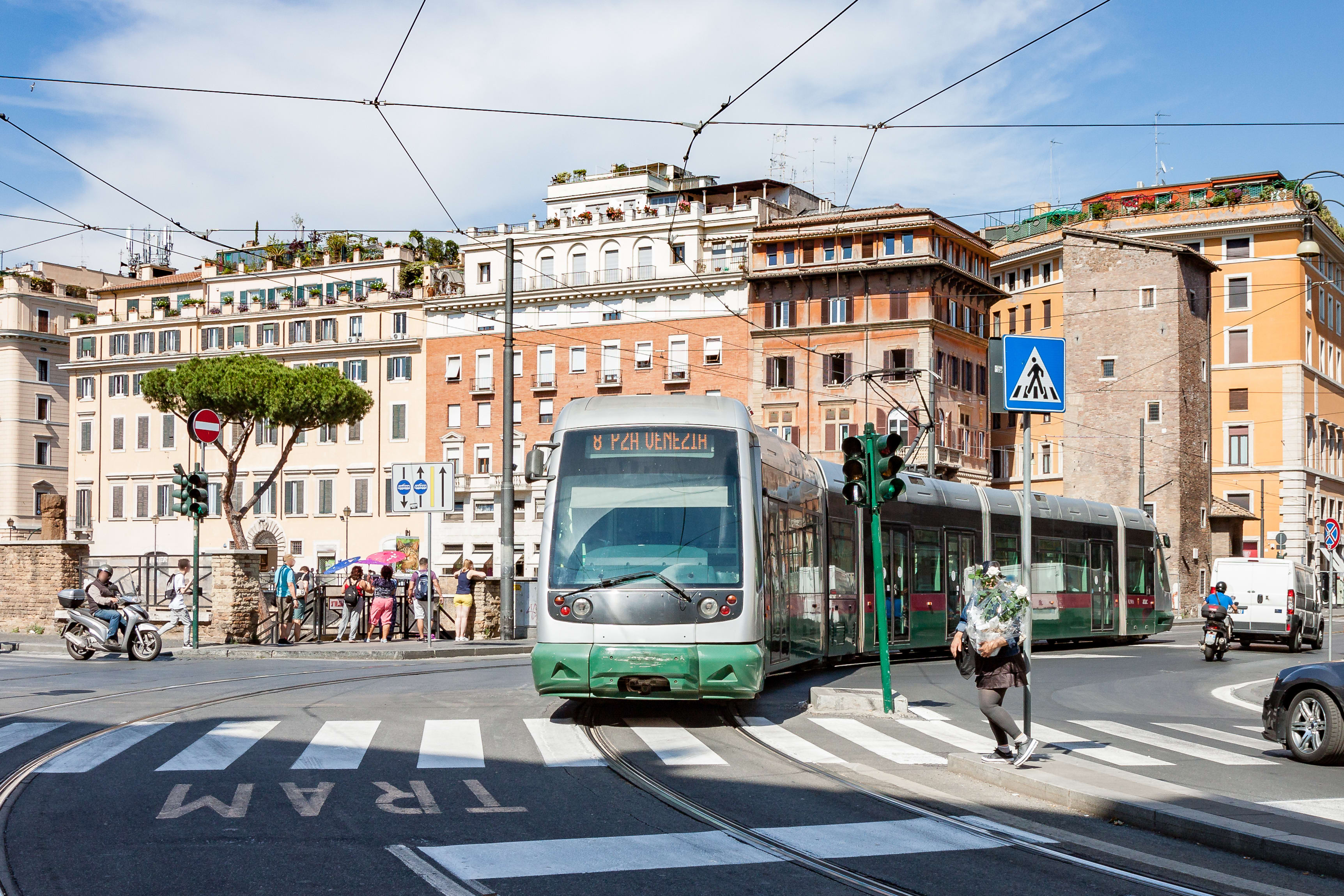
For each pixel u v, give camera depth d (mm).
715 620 13586
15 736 12586
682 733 13742
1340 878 7895
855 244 67875
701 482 14211
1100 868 8023
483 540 74312
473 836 8477
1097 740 14141
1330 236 72375
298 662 23734
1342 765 12625
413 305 77562
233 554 27922
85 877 7250
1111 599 33719
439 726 13734
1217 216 71562
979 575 11445
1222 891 7586
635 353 72125
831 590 21406
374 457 77688
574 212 86062
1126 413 68375
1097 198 80312
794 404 68625
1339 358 78000
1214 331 71750
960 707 17297
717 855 8141
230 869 7438
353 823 8742
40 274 96125
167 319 83500
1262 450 70188
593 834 8656
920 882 7613
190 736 12641
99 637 23953
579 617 13602
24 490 90062
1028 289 74812
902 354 66438
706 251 72500
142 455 83562
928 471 41438
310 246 85188
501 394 75000
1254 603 36094
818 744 13156
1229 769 12188
